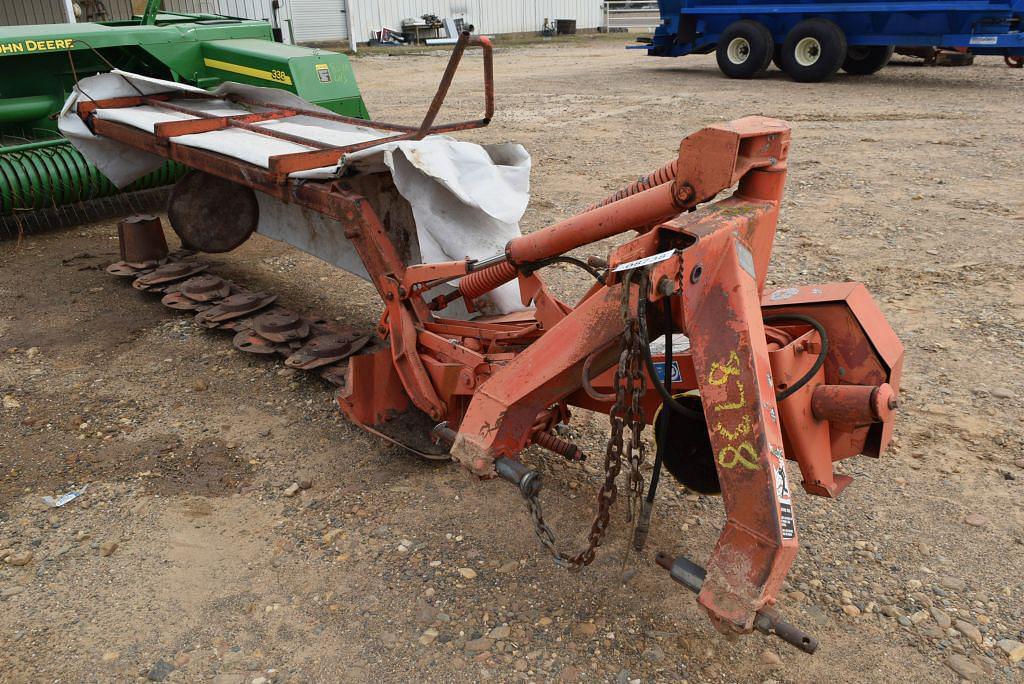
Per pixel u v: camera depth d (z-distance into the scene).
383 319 3.87
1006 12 12.60
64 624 2.84
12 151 6.26
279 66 6.60
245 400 4.31
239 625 2.82
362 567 3.10
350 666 2.65
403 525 3.33
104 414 4.17
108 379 4.53
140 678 2.61
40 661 2.68
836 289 2.81
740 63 15.43
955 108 11.80
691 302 2.26
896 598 2.91
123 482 3.62
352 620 2.84
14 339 5.02
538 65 19.66
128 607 2.91
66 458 3.80
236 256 6.44
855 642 2.72
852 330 2.71
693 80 15.80
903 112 11.60
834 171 8.56
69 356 4.80
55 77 7.07
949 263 5.98
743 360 2.18
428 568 3.08
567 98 13.78
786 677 2.59
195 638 2.77
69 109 5.54
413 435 3.76
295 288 5.80
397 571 3.07
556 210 7.43
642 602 2.90
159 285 5.50
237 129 5.09
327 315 5.33
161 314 5.39
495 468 2.82
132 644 2.75
